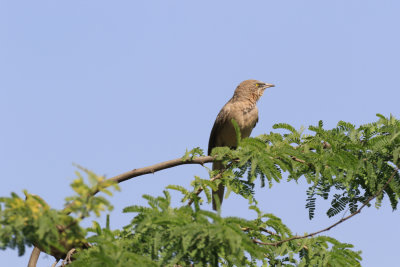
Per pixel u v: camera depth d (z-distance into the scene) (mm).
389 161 11328
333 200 11289
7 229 6457
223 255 7570
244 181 11594
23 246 6508
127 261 7219
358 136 11578
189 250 7457
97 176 6484
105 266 7121
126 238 8516
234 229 7289
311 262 9859
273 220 10398
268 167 10672
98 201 6453
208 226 7297
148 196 8172
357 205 11320
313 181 11234
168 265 7449
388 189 11125
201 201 10602
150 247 7934
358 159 11203
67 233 6680
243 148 11039
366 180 11109
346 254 9953
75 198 6457
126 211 8125
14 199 6676
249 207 10484
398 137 11211
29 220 6586
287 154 10898
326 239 10086
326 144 11469
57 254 9117
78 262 7492
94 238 7742
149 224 7918
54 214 6617
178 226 7680
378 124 11750
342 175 11109
